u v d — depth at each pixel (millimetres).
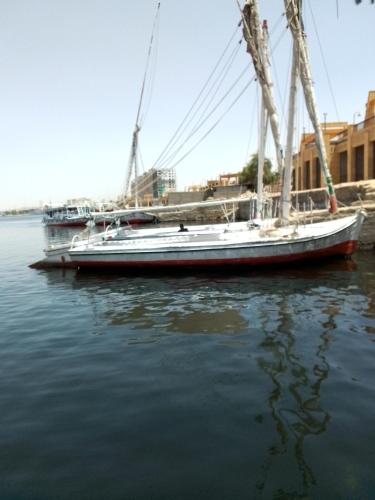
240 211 55562
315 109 18766
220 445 5457
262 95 20844
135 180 38219
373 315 11164
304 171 45188
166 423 6094
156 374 7977
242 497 4488
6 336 11023
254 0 19625
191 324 11258
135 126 37469
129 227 24484
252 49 19953
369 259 20281
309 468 4910
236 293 14664
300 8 18000
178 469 4992
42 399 7098
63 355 9312
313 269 18250
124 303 14188
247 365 8172
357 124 33812
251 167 73125
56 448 5559
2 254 34906
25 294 16812
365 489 4527
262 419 6074
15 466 5199
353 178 34469
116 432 5898
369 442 5367
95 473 4992
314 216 25312
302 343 9250
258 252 18516
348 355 8430
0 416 6539
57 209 105750
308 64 18359
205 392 7074
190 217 72875
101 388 7453
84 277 19906
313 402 6516
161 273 19422
